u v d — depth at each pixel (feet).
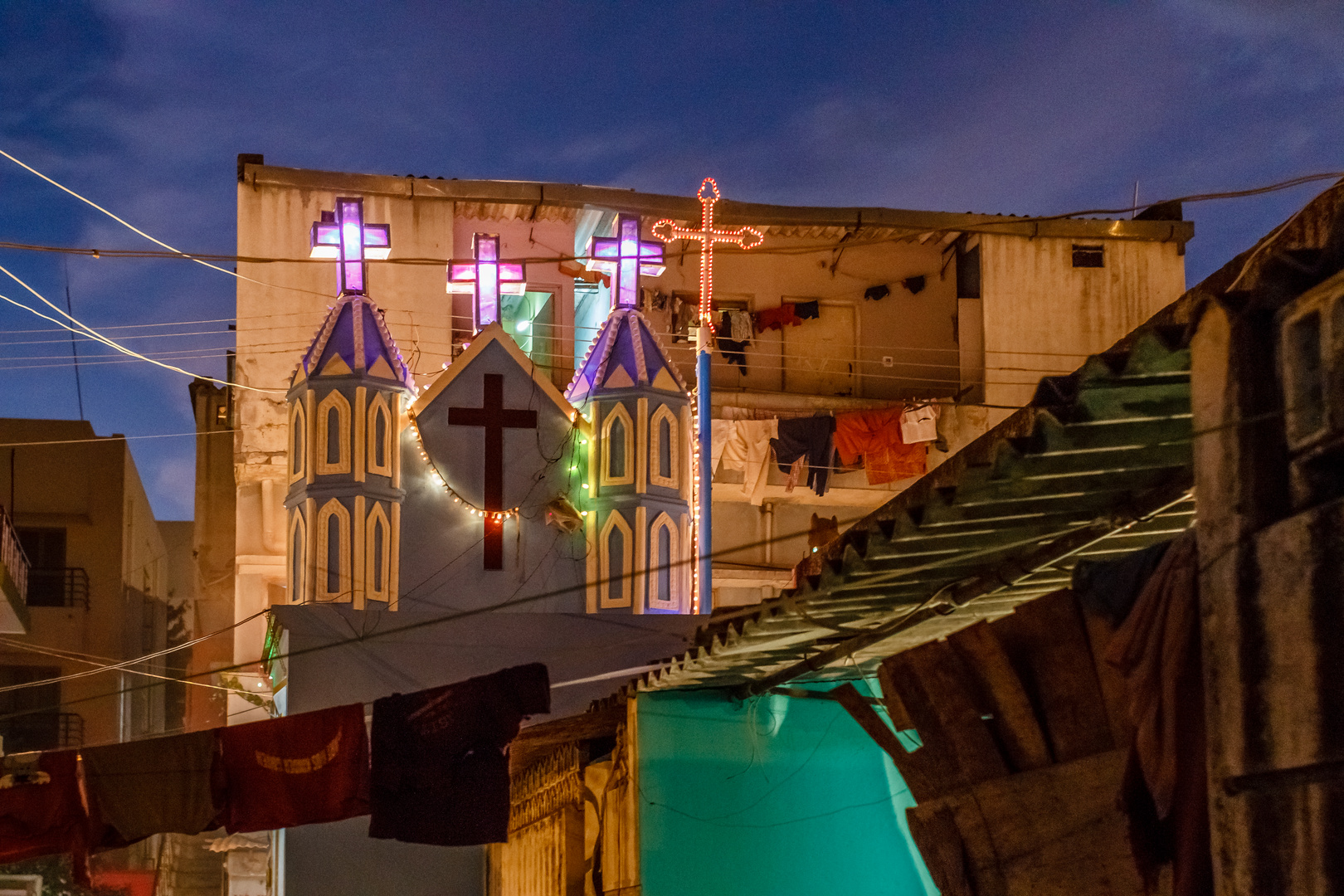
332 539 56.44
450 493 58.90
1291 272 15.70
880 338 86.22
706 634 36.11
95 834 37.09
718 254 84.84
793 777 41.86
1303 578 15.12
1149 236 87.51
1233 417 16.28
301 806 38.06
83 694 116.06
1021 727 22.22
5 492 119.24
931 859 23.38
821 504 82.84
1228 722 16.30
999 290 85.81
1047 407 19.60
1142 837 18.88
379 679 54.29
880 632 31.73
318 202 78.64
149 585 137.39
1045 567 26.58
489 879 55.83
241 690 71.82
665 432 60.95
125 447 122.42
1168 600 18.30
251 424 76.23
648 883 40.47
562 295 82.64
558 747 50.19
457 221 81.61
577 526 59.26
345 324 59.47
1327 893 14.60
